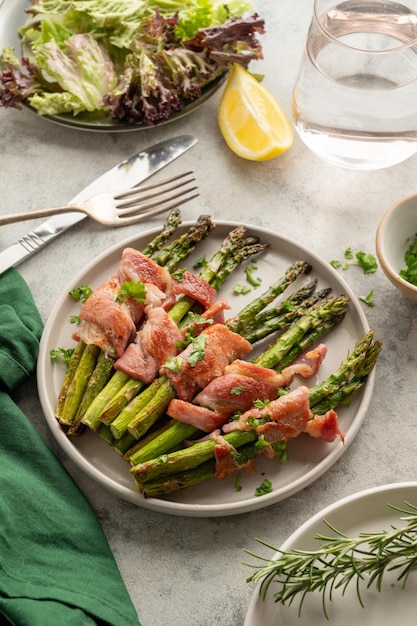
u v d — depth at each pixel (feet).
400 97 2.31
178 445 2.16
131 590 2.10
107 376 2.22
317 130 2.46
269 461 2.18
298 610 2.02
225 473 2.13
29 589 1.99
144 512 2.18
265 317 2.32
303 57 2.43
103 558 2.10
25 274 2.50
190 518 2.17
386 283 2.47
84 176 2.66
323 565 2.05
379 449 2.25
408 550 1.93
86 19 2.72
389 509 2.09
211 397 2.14
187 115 2.75
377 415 2.29
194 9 2.65
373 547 1.94
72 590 2.01
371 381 2.23
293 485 2.11
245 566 2.12
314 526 2.03
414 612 2.03
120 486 2.12
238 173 2.66
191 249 2.41
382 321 2.41
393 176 2.65
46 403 2.22
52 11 2.72
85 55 2.65
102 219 2.52
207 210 2.60
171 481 2.10
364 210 2.60
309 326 2.27
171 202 2.60
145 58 2.60
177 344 2.22
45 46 2.63
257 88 2.64
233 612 2.07
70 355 2.30
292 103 2.55
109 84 2.65
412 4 2.47
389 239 2.36
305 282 2.41
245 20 2.63
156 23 2.63
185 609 2.08
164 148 2.67
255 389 2.15
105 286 2.29
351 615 2.02
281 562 1.91
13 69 2.68
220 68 2.68
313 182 2.64
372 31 2.49
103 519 2.18
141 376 2.19
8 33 2.78
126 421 2.15
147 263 2.32
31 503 2.11
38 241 2.51
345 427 2.22
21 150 2.71
